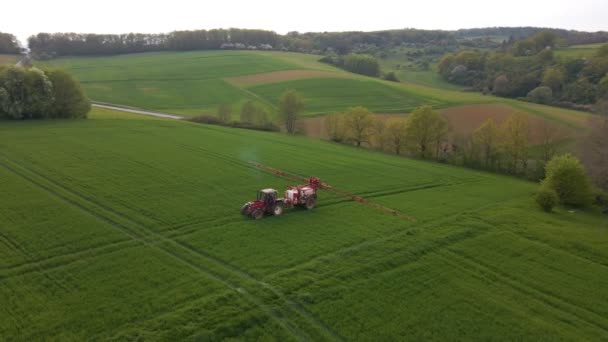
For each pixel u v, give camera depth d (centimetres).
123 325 1866
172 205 3378
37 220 2920
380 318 2061
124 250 2569
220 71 13862
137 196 3531
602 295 2444
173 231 2891
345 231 3094
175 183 3956
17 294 2061
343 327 1972
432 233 3164
